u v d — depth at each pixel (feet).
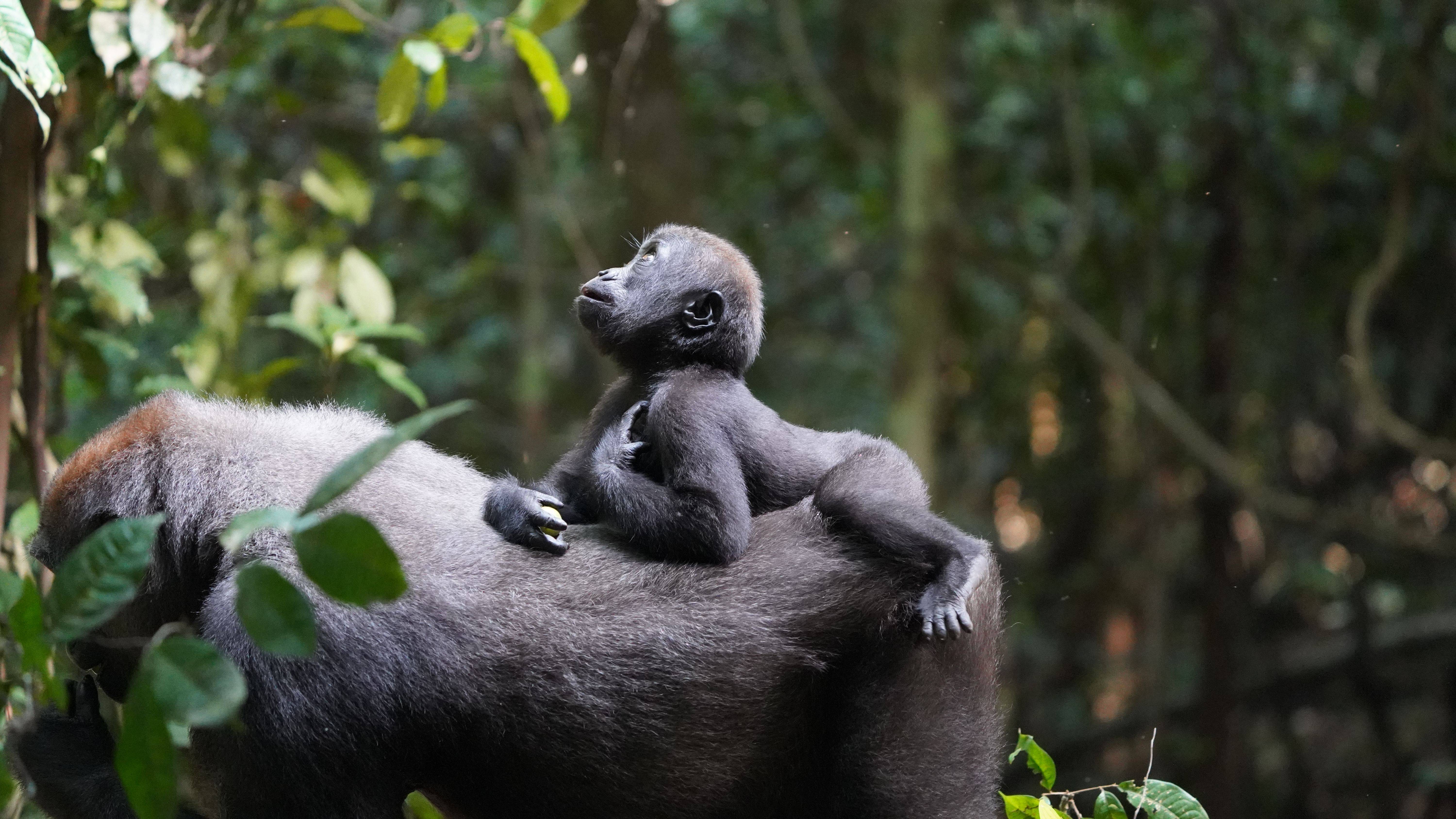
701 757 18.26
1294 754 68.95
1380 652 63.62
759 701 18.33
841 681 18.53
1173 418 57.98
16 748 18.03
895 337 55.88
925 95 56.49
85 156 26.66
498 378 61.31
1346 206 63.05
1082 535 72.84
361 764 17.44
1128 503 71.87
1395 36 60.18
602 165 51.26
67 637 12.30
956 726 18.67
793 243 65.67
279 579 12.32
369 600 12.26
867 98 65.92
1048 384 73.56
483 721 17.93
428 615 17.72
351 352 27.35
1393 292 64.80
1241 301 64.80
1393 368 65.16
